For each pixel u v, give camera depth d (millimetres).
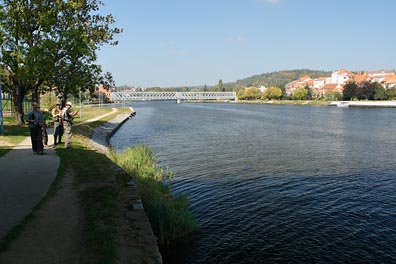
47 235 6938
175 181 17359
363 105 119938
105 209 8711
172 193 15305
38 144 15047
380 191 15852
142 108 128250
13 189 9906
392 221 12266
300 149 27938
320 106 127812
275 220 12297
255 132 40906
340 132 40812
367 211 13266
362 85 135375
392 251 10047
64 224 7520
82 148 18062
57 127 17969
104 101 167125
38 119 15023
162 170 18953
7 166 12789
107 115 61469
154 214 10844
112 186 10828
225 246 10234
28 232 7031
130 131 42344
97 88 35438
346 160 23172
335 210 13359
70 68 28344
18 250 6238
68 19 28469
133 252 6777
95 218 7980
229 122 56781
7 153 15438
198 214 12844
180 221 10930
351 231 11414
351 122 55812
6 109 44219
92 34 32531
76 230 7258
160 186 15641
